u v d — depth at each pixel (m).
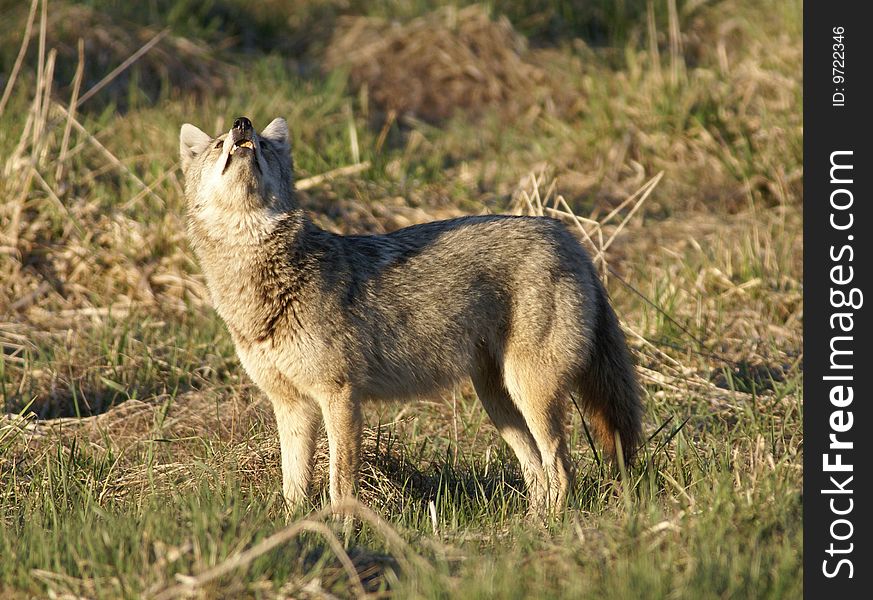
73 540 10.56
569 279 13.42
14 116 22.98
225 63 28.47
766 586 9.31
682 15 30.52
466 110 27.84
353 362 12.70
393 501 13.45
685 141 24.73
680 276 19.97
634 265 20.53
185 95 26.58
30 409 16.39
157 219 20.44
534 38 30.50
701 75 26.80
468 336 13.38
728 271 20.03
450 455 14.60
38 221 20.05
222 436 15.38
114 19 28.20
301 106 25.38
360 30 30.52
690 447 13.52
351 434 12.73
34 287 19.27
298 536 10.94
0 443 14.33
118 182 21.72
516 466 14.70
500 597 9.27
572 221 21.52
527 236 13.45
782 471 11.88
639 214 22.69
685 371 16.97
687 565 9.74
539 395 13.33
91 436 15.40
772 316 19.00
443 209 22.06
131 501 12.68
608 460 13.72
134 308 19.02
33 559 10.18
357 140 24.31
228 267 12.56
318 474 14.22
